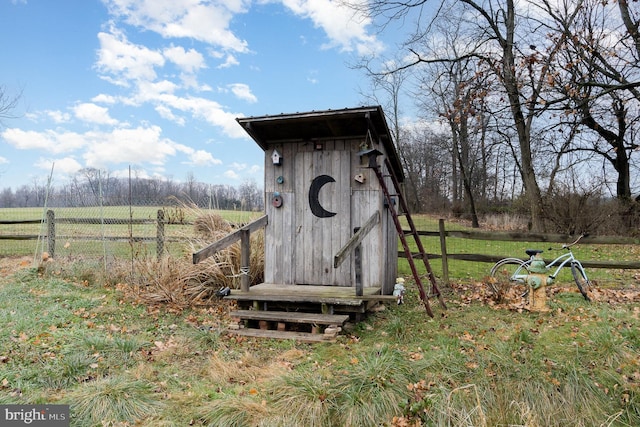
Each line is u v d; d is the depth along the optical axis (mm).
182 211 7516
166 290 5781
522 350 3830
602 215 11922
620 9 11352
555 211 12547
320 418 2920
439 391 3195
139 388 3217
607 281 6941
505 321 4754
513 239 6723
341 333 4480
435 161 28656
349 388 3189
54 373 3430
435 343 4137
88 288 6496
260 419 2885
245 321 4855
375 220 5043
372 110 4602
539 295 5027
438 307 5430
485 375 3393
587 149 13578
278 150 5602
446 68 16234
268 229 5652
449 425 2875
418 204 29156
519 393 3195
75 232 8367
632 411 3049
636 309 4941
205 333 4492
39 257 8297
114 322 4984
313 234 5465
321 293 4859
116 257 7430
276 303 5012
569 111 9523
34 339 4152
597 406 3100
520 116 13195
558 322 4582
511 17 12891
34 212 13195
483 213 22078
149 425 2828
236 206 7961
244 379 3518
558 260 6141
